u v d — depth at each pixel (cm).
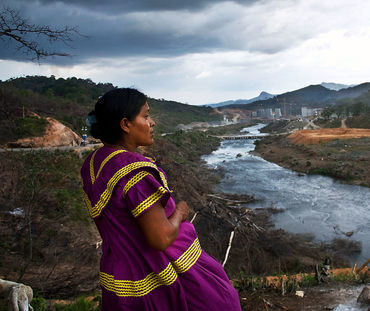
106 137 134
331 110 13775
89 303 589
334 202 3253
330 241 2219
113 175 121
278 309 480
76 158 2925
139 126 134
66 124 4359
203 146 8419
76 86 11912
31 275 1223
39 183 1967
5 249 1432
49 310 680
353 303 457
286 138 9231
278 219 2725
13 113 3612
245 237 1841
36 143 3291
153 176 124
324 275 608
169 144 5934
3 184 1878
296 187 3922
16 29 1038
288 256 1836
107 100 132
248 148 8725
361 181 4109
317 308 471
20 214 1706
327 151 6200
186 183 2941
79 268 1359
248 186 3950
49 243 1557
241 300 524
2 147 3116
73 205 2081
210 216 2080
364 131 8975
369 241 2250
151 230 116
